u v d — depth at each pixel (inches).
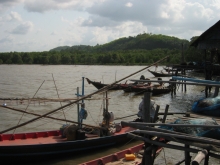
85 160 499.8
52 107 999.6
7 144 493.7
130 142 570.6
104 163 443.8
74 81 1993.1
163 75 1916.8
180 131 347.6
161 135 281.6
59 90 1491.1
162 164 499.2
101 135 543.8
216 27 1054.4
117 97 1254.9
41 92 1414.9
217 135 333.4
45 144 480.7
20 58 5492.1
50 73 2844.5
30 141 514.3
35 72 3016.7
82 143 508.7
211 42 1088.2
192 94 1338.6
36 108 978.7
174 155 539.2
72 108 995.9
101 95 1285.7
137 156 473.1
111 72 3048.7
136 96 1279.5
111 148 546.0
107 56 5147.6
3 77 2317.9
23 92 1407.5
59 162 492.1
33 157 482.9
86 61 5319.9
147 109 337.4
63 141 516.7
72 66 4753.9
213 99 452.1
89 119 854.5
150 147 314.5
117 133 567.2
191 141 280.7
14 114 890.7
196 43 1170.6
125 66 4704.7
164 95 1310.3
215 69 1154.0
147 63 4685.0
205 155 246.8
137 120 586.2
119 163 446.3
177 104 1088.2
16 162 479.2
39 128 754.8
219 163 486.0
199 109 445.4
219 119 403.2
